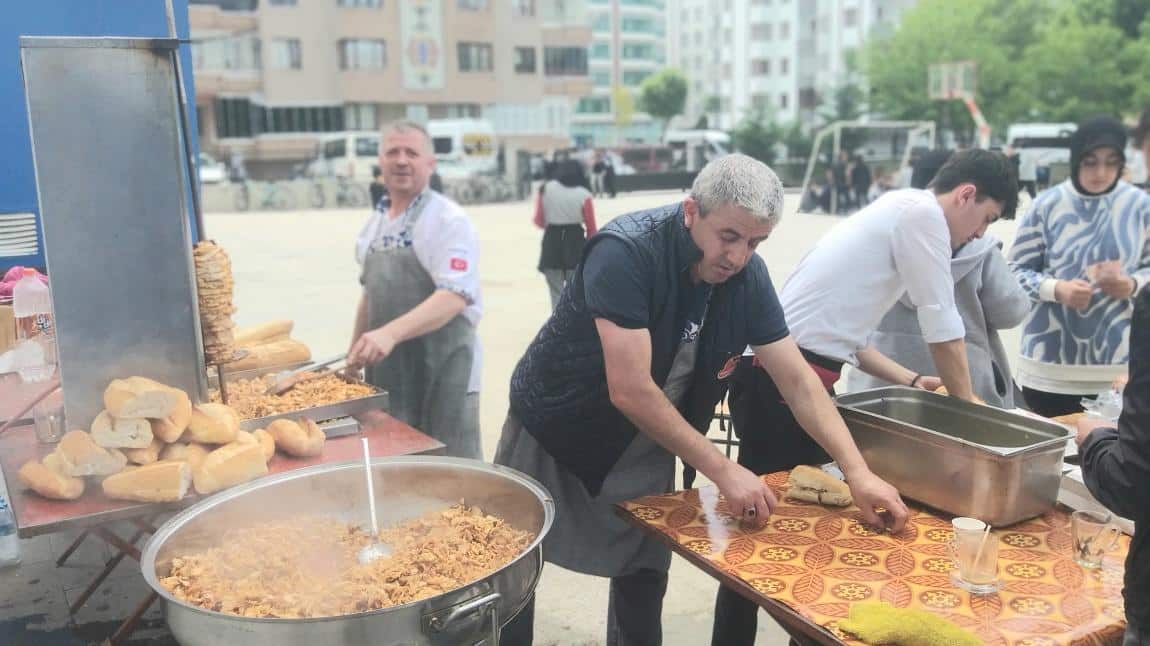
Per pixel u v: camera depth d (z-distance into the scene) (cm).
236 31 3681
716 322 180
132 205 174
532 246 1362
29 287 250
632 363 167
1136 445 119
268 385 238
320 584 136
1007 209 222
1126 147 286
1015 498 159
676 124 6359
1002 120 3575
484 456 407
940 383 233
